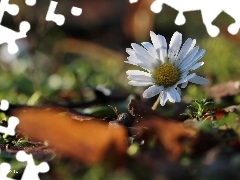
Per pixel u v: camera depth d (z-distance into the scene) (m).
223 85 0.29
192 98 0.29
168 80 0.22
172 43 0.22
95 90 0.30
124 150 0.21
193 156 0.20
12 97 0.35
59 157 0.21
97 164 0.21
